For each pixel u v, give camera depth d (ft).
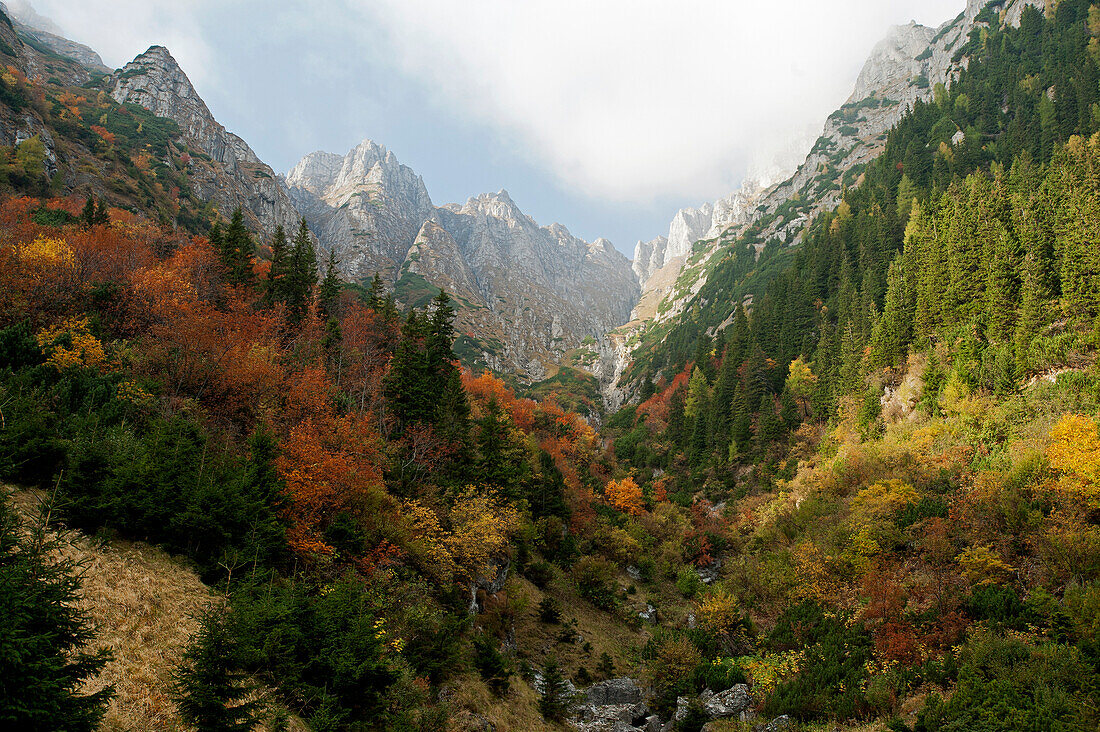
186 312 161.17
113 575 71.97
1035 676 94.38
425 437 170.91
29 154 304.09
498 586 159.94
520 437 247.29
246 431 136.56
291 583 77.77
